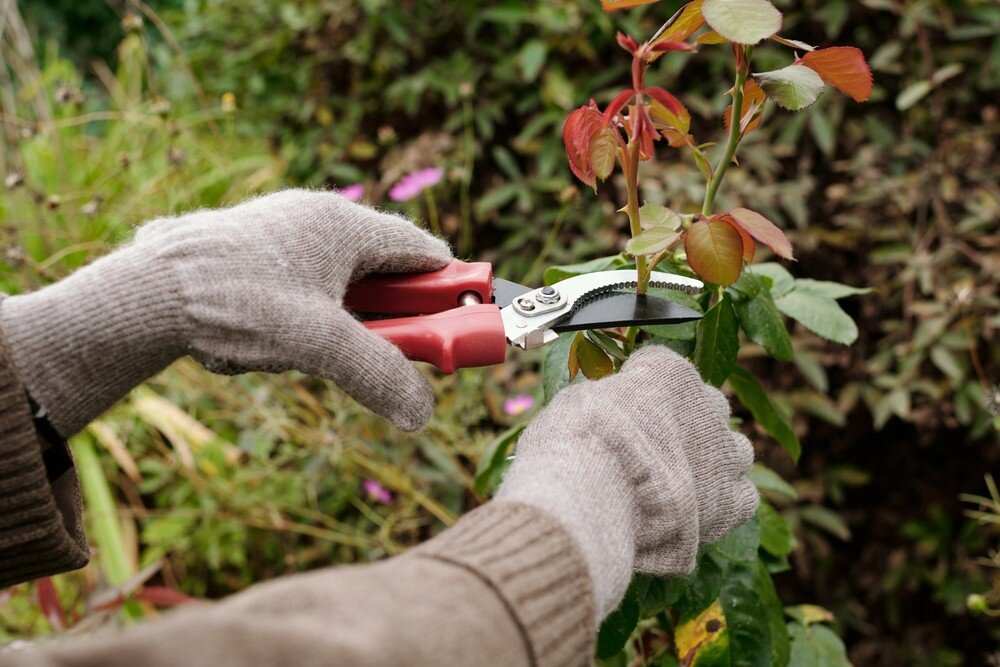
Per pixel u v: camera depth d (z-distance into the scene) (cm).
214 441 194
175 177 217
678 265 102
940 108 189
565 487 70
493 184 221
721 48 197
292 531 191
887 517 198
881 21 194
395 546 179
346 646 47
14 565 74
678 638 103
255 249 75
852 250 191
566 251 205
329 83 241
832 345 185
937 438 192
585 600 62
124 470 209
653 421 76
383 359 76
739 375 109
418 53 227
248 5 256
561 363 98
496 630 55
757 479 119
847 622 198
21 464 69
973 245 181
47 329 71
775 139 195
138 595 146
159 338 73
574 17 206
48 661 45
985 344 176
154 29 346
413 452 188
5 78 238
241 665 45
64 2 391
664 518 73
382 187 219
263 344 74
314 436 175
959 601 185
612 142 81
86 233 211
